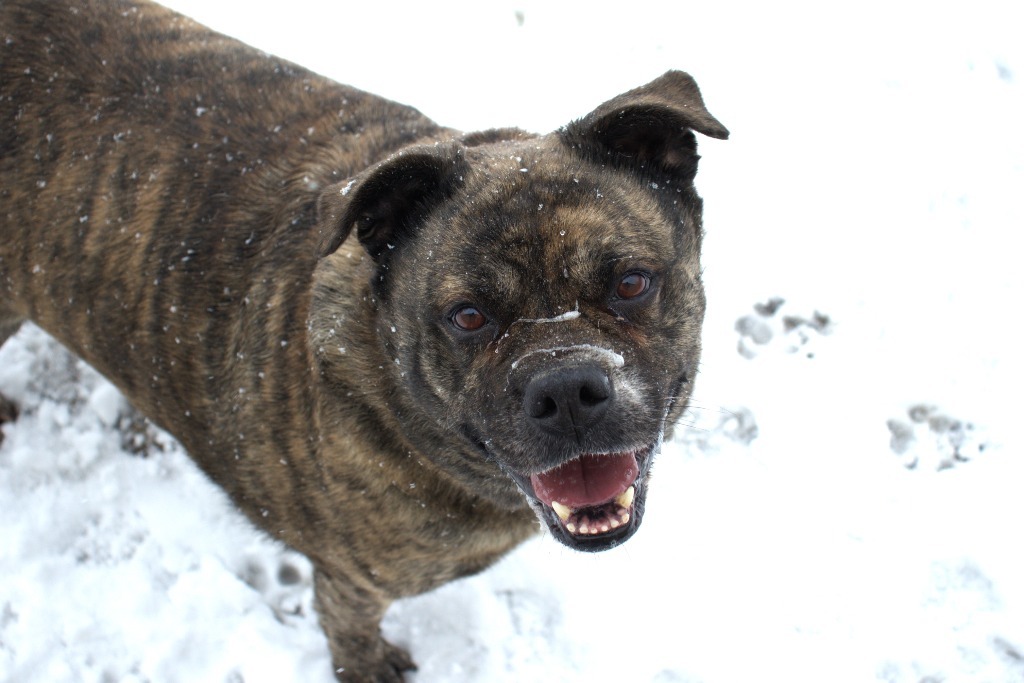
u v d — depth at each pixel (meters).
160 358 0.87
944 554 0.99
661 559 1.00
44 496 1.04
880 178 1.18
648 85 0.78
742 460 1.04
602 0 1.33
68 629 0.99
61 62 0.88
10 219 0.90
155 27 0.91
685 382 0.78
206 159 0.85
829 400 1.06
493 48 1.30
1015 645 0.95
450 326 0.73
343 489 0.81
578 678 0.96
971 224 1.15
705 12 1.31
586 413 0.70
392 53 1.29
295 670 0.97
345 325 0.78
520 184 0.73
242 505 0.90
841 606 0.97
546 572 1.00
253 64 0.89
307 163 0.84
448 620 0.99
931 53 1.26
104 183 0.87
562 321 0.72
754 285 1.12
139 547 1.02
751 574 0.99
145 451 1.07
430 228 0.74
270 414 0.82
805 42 1.28
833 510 1.01
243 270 0.83
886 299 1.11
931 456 1.03
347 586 0.88
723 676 0.95
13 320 1.01
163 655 0.97
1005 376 1.06
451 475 0.80
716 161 1.20
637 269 0.73
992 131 1.20
